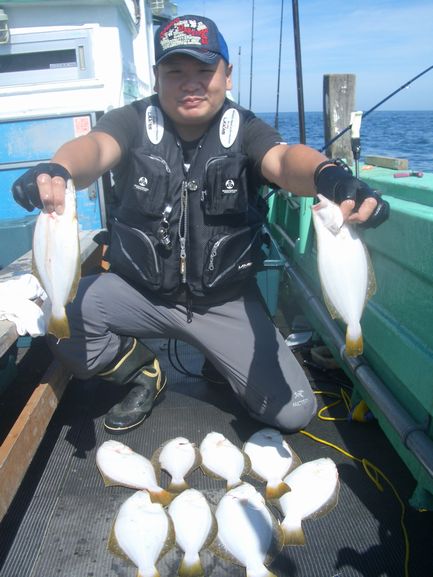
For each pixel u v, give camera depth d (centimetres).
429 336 182
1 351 201
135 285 251
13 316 223
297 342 333
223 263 234
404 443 191
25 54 402
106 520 198
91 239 364
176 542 185
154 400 271
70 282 159
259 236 252
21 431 193
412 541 186
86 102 411
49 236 157
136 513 193
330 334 278
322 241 149
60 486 217
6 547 186
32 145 388
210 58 212
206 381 299
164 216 230
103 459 225
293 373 247
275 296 342
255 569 172
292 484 208
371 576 173
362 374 236
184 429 256
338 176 157
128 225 240
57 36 395
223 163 223
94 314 243
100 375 257
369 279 156
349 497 208
